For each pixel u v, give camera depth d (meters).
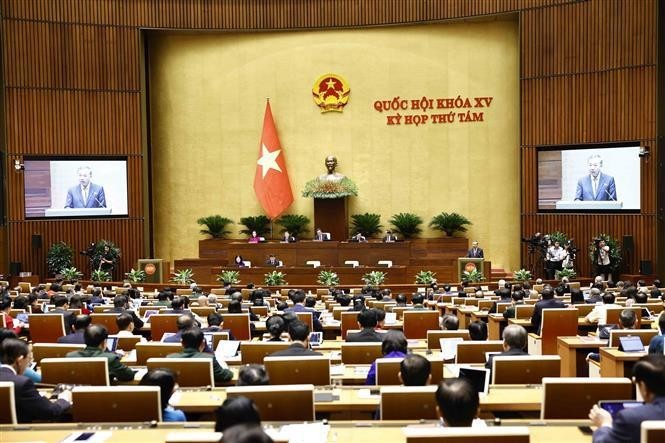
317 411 5.75
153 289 21.55
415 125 26.14
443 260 23.16
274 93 26.66
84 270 24.91
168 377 5.15
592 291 13.90
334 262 23.12
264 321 12.03
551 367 6.07
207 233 26.64
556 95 23.72
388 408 4.86
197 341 6.84
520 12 24.23
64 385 5.96
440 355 7.86
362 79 26.36
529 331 11.72
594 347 9.17
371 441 4.17
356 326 11.43
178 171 26.94
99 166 25.08
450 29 25.86
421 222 25.39
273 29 26.20
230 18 26.09
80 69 24.98
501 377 6.09
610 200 22.73
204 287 20.81
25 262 24.30
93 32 25.09
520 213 24.36
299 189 26.56
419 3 25.45
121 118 25.34
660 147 21.88
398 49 26.12
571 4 23.39
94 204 25.03
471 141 25.80
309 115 26.53
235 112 26.80
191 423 4.52
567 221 23.53
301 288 20.52
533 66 24.06
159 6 25.70
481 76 25.67
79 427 4.47
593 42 23.08
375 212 26.30
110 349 7.87
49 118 24.67
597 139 23.02
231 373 6.68
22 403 5.23
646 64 22.17
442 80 25.92
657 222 21.89
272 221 26.28
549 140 23.83
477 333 8.36
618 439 3.71
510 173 25.47
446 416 3.85
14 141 24.31
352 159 26.42
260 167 25.97
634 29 22.38
